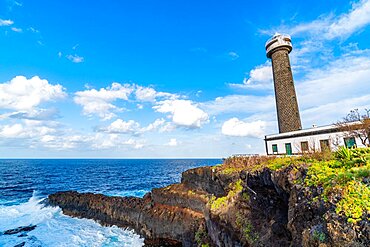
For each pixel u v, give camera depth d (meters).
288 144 26.64
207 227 17.95
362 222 5.27
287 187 8.82
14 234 25.28
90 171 102.75
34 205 36.00
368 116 17.70
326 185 6.94
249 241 11.57
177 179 72.12
